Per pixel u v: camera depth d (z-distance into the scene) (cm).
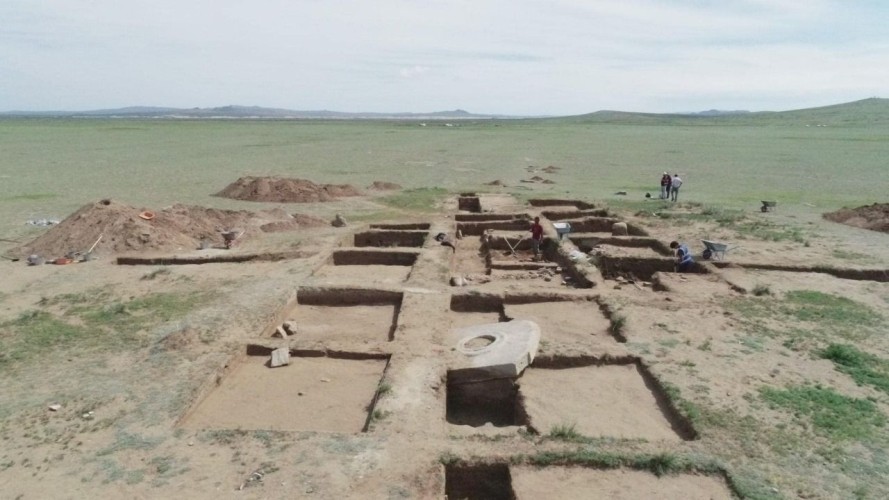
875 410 822
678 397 855
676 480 675
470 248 2020
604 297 1322
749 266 1595
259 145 6788
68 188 3156
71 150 5691
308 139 8125
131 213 1917
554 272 1648
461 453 716
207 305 1280
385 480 669
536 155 5691
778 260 1644
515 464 701
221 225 2128
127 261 1684
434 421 795
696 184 3519
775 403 836
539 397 898
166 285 1445
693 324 1157
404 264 1759
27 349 1049
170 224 1956
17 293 1385
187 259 1689
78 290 1406
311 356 1056
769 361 987
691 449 725
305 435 762
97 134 8594
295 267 1605
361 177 3897
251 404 891
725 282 1458
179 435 766
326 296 1391
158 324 1168
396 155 5634
